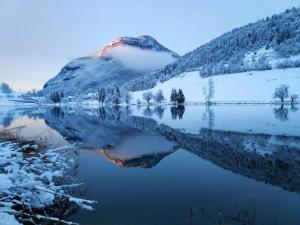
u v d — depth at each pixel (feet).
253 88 469.98
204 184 44.55
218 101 440.04
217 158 63.52
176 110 289.12
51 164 38.37
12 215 21.84
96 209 34.04
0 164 28.25
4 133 53.16
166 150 73.92
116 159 63.21
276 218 31.68
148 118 193.47
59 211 32.17
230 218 31.68
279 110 217.36
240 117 165.68
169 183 45.27
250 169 53.57
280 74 493.77
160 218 31.73
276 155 65.10
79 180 45.96
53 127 131.23
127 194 39.81
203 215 32.55
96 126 139.64
